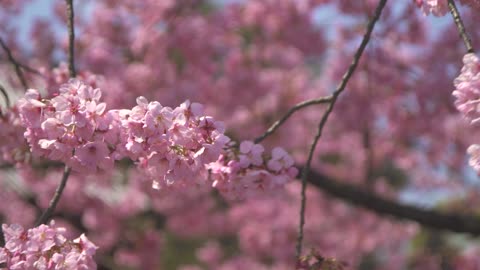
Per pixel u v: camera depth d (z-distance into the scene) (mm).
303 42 8609
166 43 8641
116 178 9648
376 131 9477
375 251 11414
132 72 8227
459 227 6285
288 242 10406
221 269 10672
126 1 8766
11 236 3127
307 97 10320
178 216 10141
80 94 2873
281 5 8508
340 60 8375
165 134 2812
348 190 6527
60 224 9477
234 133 9594
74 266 3059
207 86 9102
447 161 9227
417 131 8211
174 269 12234
